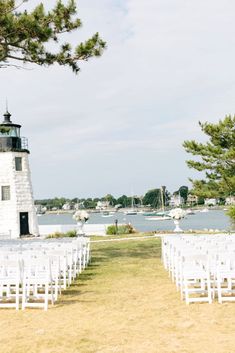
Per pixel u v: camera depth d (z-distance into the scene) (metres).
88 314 8.94
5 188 37.97
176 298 10.23
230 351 6.28
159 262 17.83
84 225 37.31
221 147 27.05
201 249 11.46
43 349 6.73
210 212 172.50
